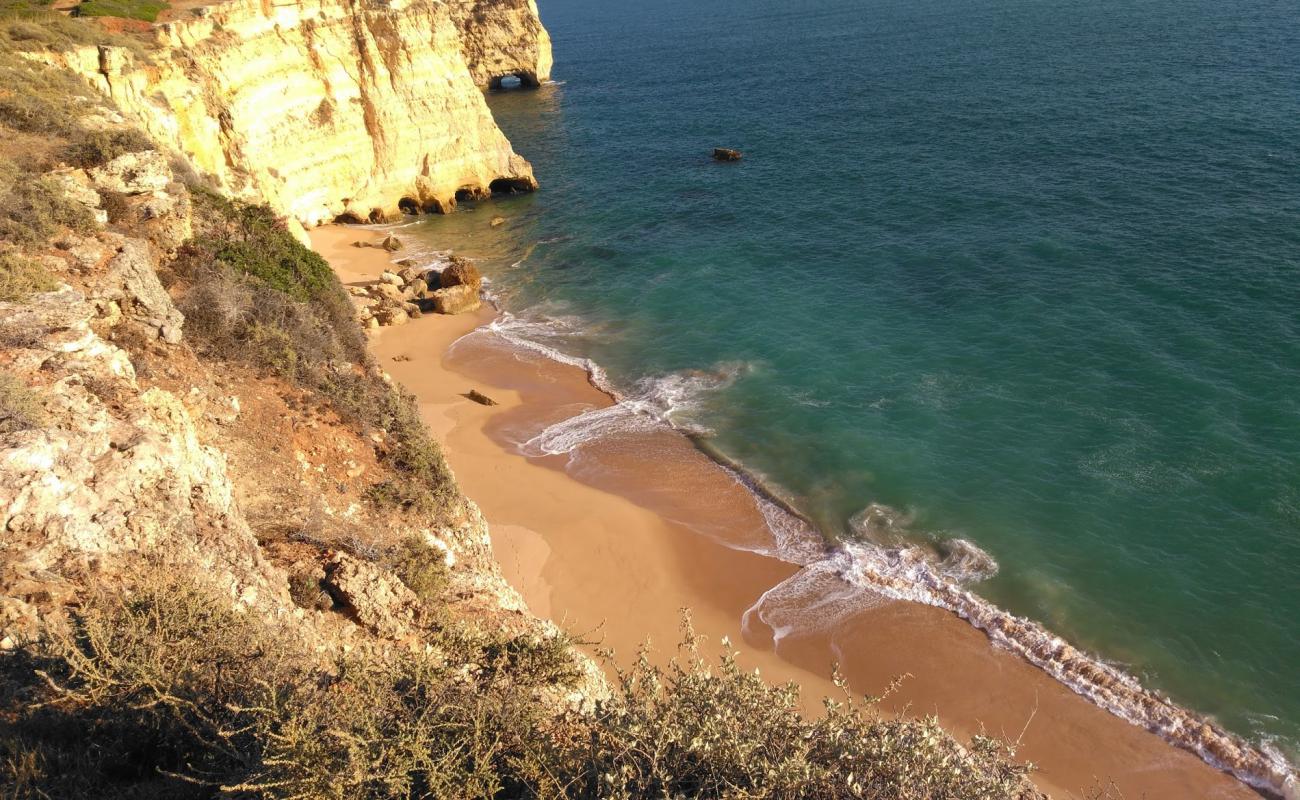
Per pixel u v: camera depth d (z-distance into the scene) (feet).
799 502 90.94
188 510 35.17
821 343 123.75
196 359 53.06
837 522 87.66
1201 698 66.49
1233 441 93.56
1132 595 76.02
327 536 45.47
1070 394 105.50
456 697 25.61
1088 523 84.38
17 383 34.42
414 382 118.11
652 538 84.74
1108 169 180.75
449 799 22.02
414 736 23.26
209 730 24.61
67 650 25.49
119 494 33.17
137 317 51.01
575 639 33.24
